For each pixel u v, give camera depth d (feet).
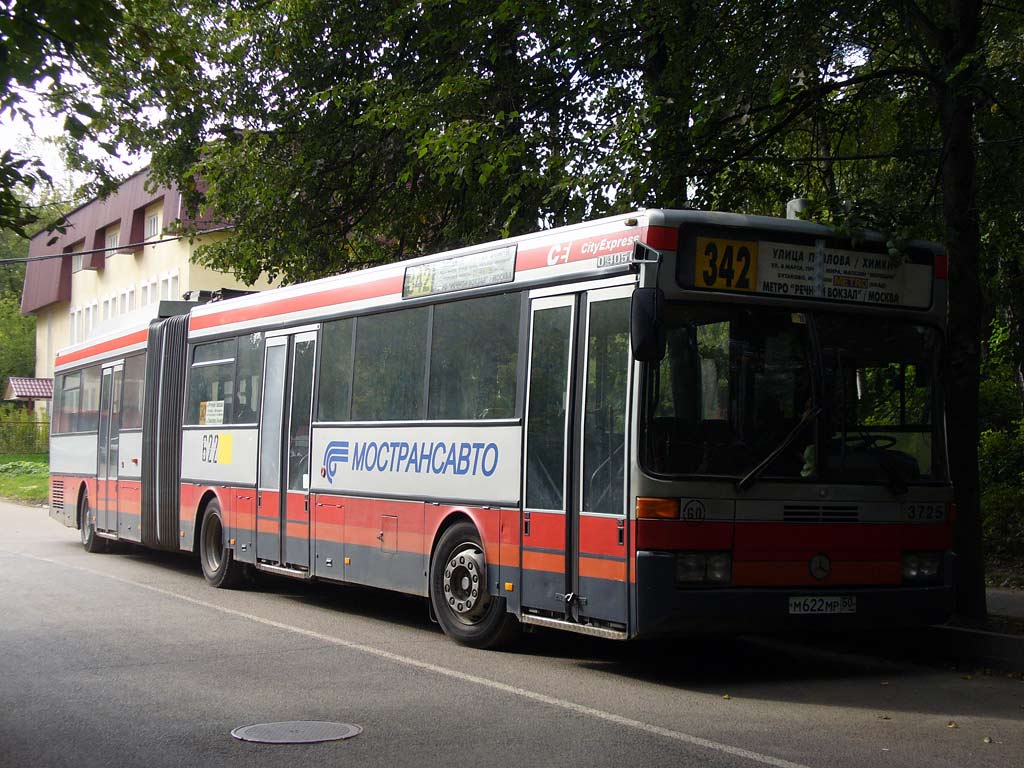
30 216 33.12
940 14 38.88
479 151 48.67
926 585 30.09
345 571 40.34
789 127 45.32
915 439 30.53
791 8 40.04
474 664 31.32
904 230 30.01
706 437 28.14
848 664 32.86
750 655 34.01
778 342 29.25
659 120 42.98
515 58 54.29
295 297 45.14
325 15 60.23
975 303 36.52
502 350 33.40
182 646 33.91
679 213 28.66
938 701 27.37
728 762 21.09
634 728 23.76
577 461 29.99
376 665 31.01
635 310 26.89
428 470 36.11
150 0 35.24
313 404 42.98
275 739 22.81
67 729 23.76
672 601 27.22
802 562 28.53
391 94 54.08
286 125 63.87
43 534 78.69
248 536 46.96
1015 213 38.50
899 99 46.11
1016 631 33.27
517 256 33.24
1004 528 49.93
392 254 66.23
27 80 30.83
